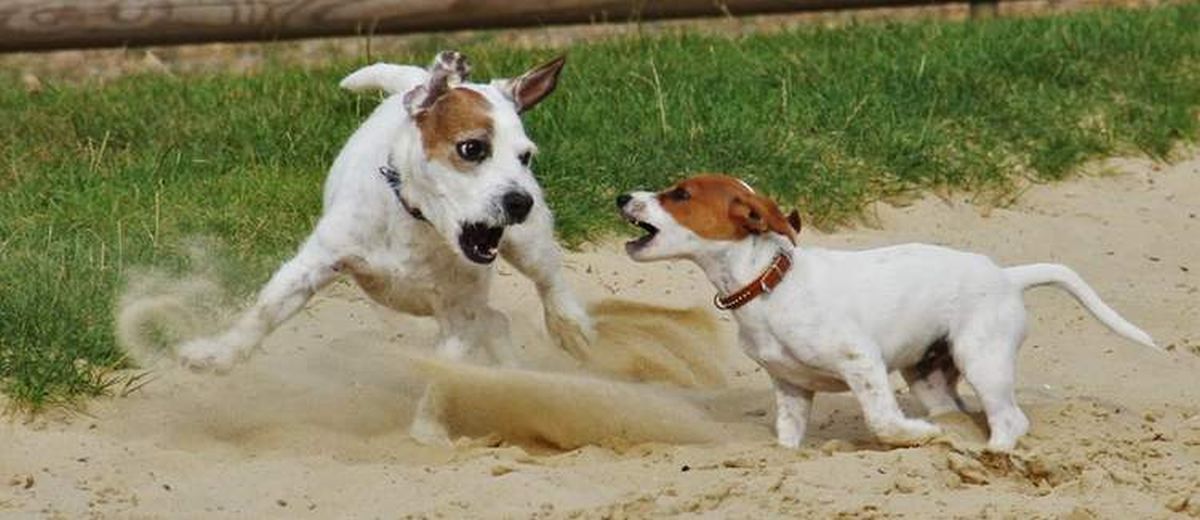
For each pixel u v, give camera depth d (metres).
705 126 14.63
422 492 9.17
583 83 15.91
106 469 9.48
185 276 11.85
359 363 11.42
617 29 19.02
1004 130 15.57
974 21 18.75
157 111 15.19
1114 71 16.86
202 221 12.73
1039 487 9.46
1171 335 12.50
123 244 12.12
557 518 8.75
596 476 9.41
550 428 10.29
